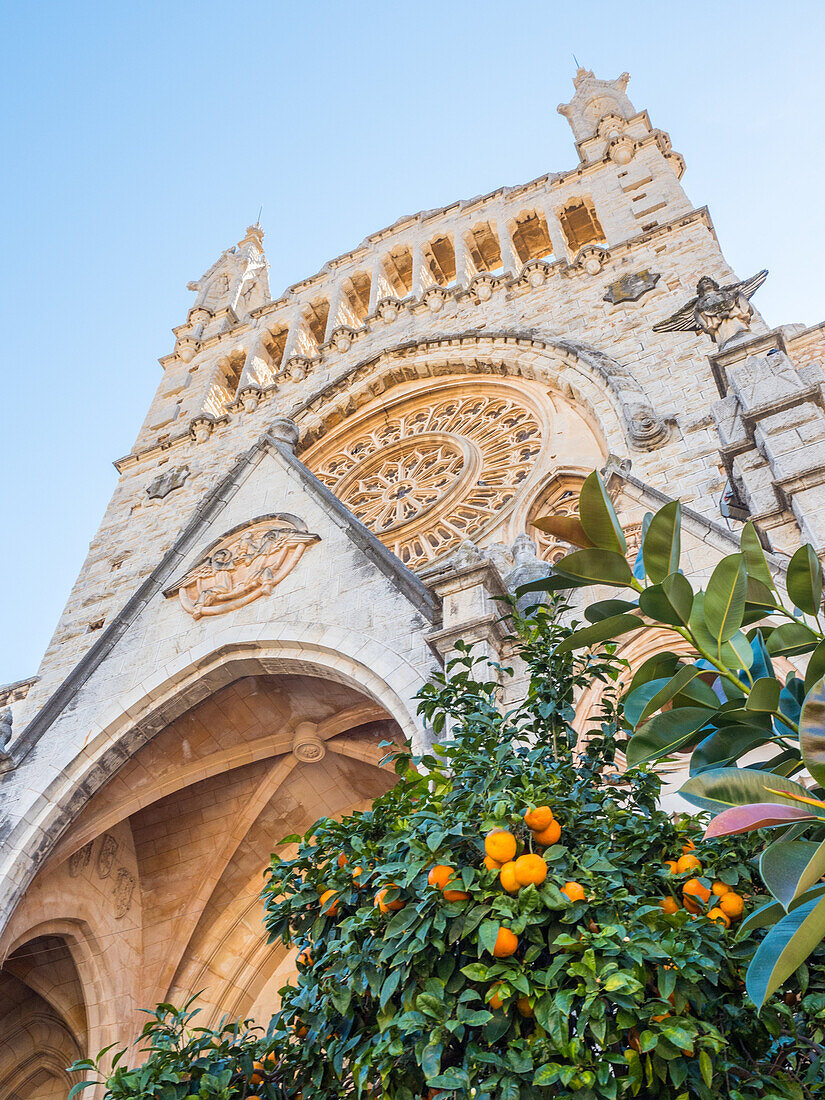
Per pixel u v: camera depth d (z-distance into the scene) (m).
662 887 6.77
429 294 31.91
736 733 6.66
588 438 23.41
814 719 5.55
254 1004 18.36
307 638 14.61
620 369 23.83
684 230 28.38
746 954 6.12
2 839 15.19
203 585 16.92
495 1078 5.45
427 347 29.50
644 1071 5.75
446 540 22.92
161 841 19.28
